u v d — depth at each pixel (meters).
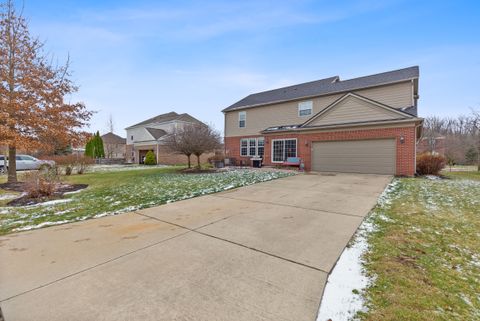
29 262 2.95
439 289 2.31
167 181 10.24
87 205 6.14
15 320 1.92
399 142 11.23
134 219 4.79
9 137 8.95
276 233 3.90
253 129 19.92
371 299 2.16
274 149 16.77
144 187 8.69
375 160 11.91
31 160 17.53
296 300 2.16
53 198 7.08
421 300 2.14
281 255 3.09
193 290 2.32
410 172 10.98
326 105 16.34
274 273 2.64
